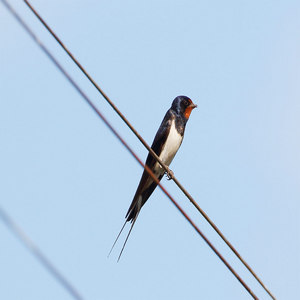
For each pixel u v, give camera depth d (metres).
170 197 7.70
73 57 6.50
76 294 4.03
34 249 3.88
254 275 8.34
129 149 6.79
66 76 5.70
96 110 6.31
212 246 7.84
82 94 6.09
